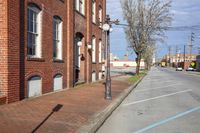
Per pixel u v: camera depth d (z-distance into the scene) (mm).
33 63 14633
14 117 9539
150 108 13789
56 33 18516
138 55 46000
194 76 51750
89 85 23797
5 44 11914
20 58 13281
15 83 12586
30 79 14375
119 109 13422
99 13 31922
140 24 45031
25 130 7949
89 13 26312
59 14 18516
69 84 20516
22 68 13492
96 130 9125
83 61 25203
